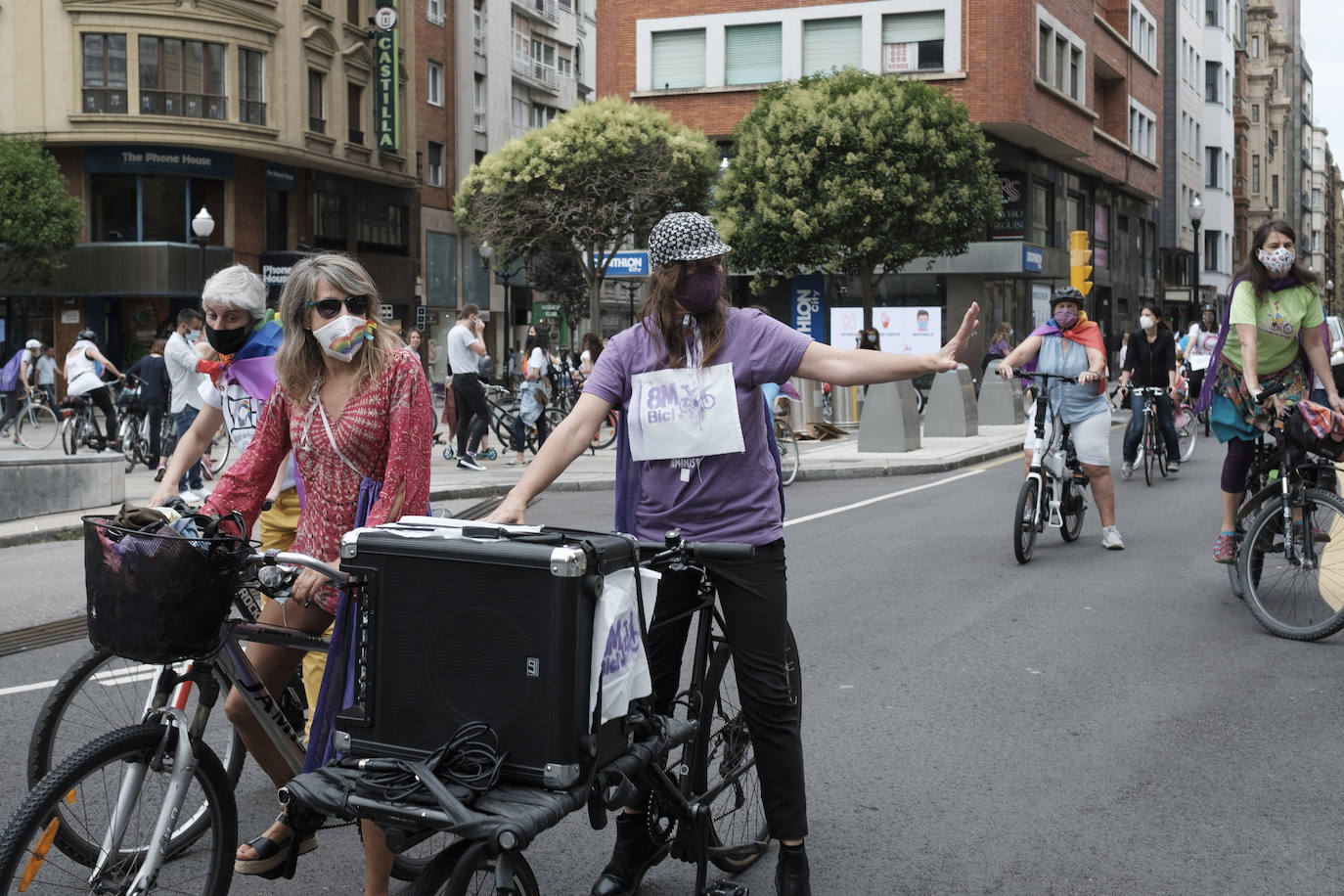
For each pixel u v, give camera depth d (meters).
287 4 36.28
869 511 12.53
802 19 35.47
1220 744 5.11
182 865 3.36
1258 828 4.25
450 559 2.75
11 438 22.27
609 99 34.59
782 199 29.66
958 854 4.07
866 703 5.74
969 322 3.28
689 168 33.91
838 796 4.59
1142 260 51.41
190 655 3.11
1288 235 6.80
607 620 2.77
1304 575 6.91
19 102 33.91
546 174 33.72
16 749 5.12
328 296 3.72
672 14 36.81
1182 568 9.09
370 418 3.76
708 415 3.46
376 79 41.12
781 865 3.59
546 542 2.79
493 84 50.56
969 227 30.08
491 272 50.31
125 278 34.62
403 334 43.06
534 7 54.50
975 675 6.20
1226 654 6.58
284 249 38.16
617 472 3.68
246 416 4.57
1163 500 13.06
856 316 34.94
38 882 3.06
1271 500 7.06
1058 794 4.58
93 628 3.12
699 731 3.61
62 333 35.97
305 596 3.44
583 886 3.85
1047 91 35.50
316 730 3.17
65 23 33.66
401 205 43.91
